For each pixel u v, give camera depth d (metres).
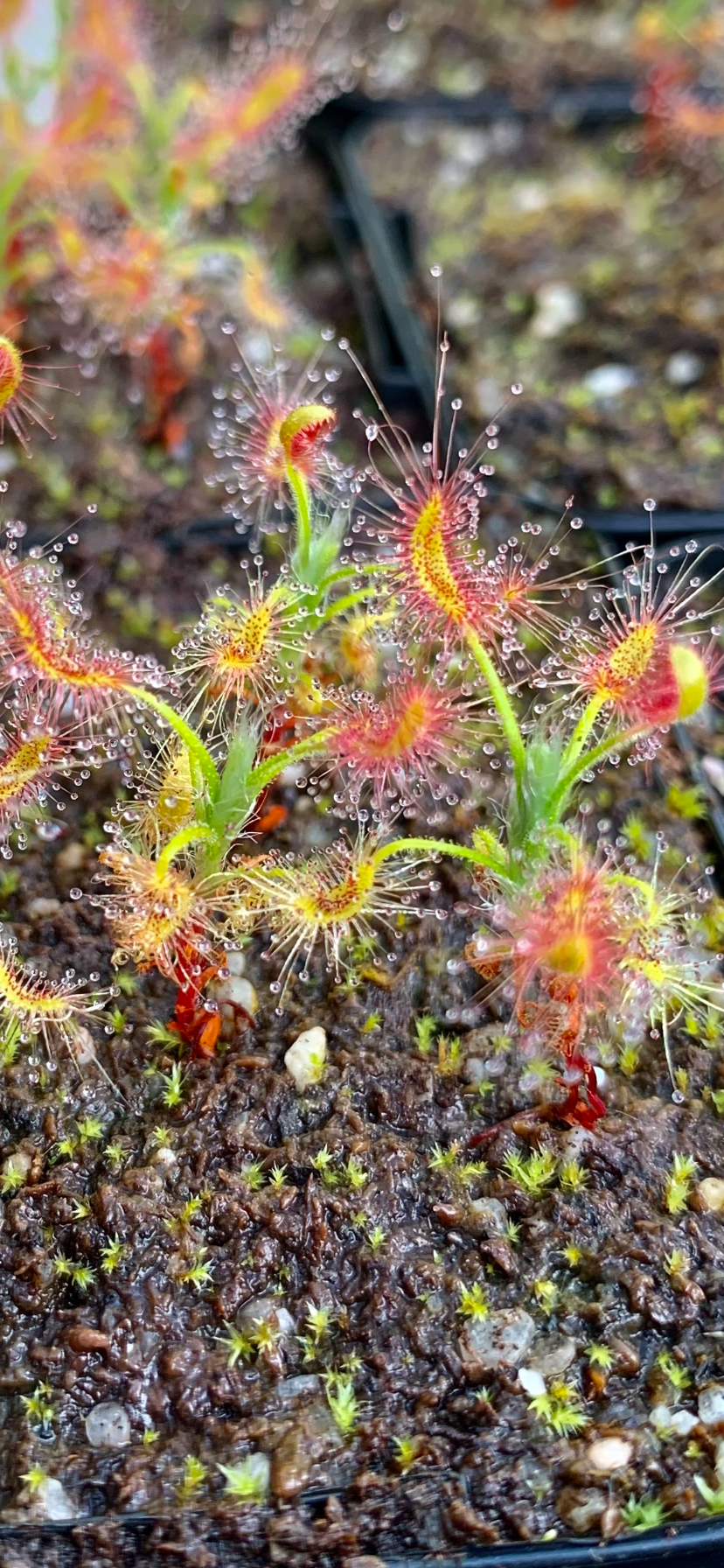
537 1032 0.10
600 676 0.10
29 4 0.17
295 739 0.12
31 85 0.16
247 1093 0.11
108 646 0.14
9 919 0.12
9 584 0.09
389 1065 0.11
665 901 0.10
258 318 0.16
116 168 0.16
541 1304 0.10
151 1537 0.09
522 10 0.26
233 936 0.12
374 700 0.11
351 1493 0.09
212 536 0.16
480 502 0.16
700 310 0.19
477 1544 0.09
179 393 0.17
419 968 0.12
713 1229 0.10
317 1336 0.10
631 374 0.19
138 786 0.12
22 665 0.10
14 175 0.15
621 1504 0.09
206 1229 0.10
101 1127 0.11
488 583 0.10
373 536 0.15
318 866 0.10
